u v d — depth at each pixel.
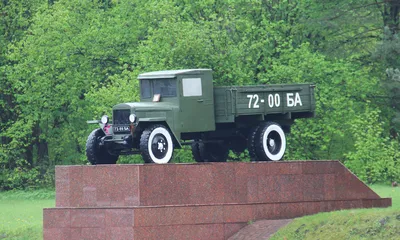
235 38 93.31
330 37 102.31
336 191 61.88
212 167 56.81
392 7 102.25
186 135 59.62
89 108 105.19
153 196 54.50
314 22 96.44
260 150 59.12
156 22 92.44
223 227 56.69
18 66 105.25
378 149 89.12
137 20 103.69
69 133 111.81
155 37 85.69
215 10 93.81
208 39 85.00
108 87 97.81
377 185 93.56
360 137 88.69
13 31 112.62
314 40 102.38
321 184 61.22
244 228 57.31
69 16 107.06
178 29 84.88
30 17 113.56
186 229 55.38
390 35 94.25
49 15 105.25
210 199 56.59
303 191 60.31
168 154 55.75
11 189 111.19
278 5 97.56
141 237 53.75
